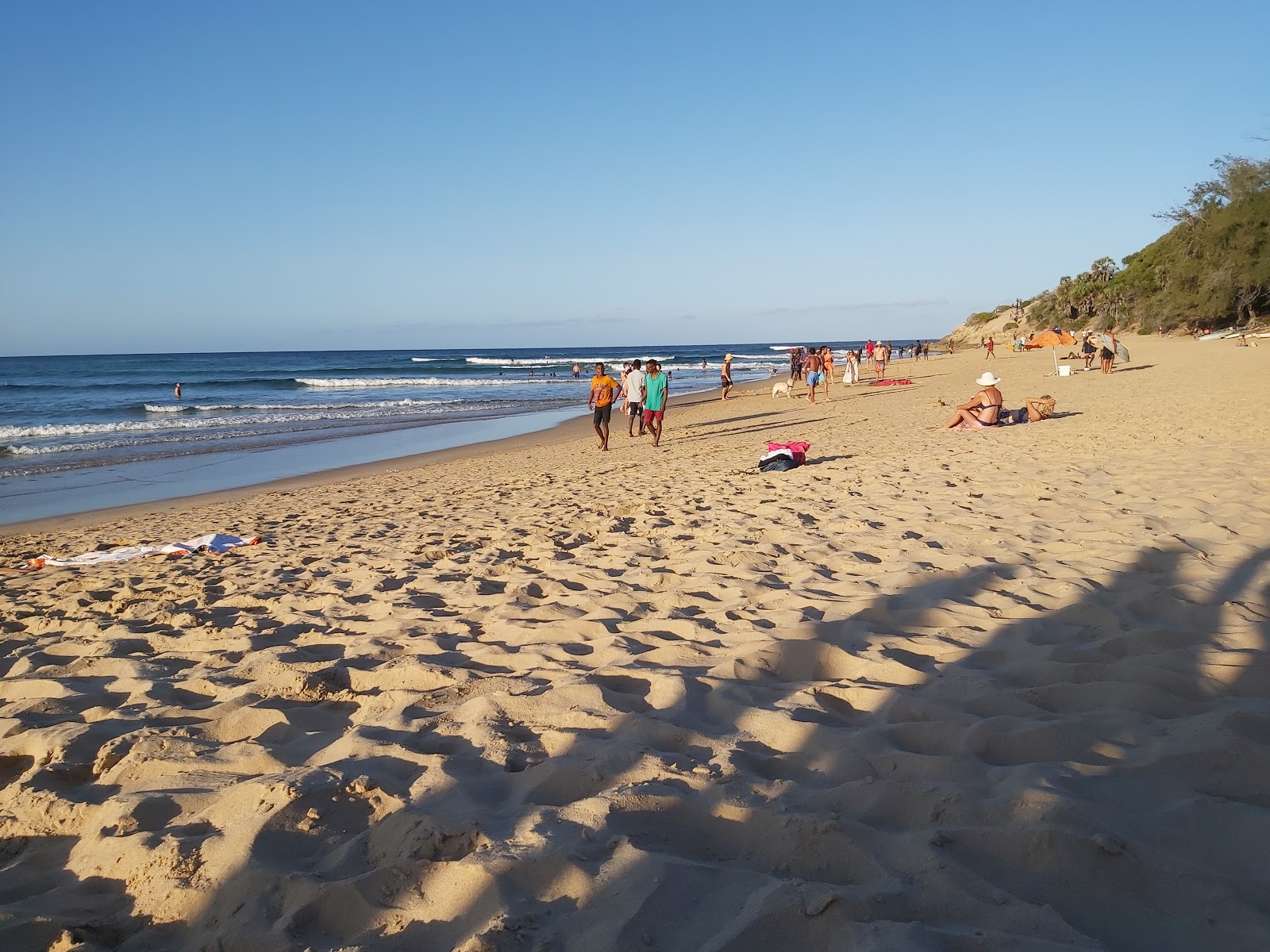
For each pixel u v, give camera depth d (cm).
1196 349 3719
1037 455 995
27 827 272
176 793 276
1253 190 4534
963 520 645
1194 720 278
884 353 4025
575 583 545
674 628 432
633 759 274
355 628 477
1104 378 2464
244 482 1556
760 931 187
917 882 202
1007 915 188
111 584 666
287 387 5294
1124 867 204
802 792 253
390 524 892
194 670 416
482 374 6738
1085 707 304
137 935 210
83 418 3088
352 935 201
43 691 399
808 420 2002
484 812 247
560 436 2252
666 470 1219
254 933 203
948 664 355
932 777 256
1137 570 469
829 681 350
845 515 710
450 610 500
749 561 569
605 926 191
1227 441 959
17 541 1002
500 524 823
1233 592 411
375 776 277
